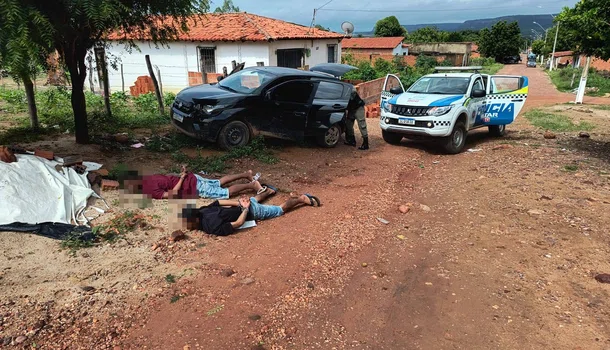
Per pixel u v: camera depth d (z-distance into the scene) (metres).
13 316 3.47
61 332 3.35
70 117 10.73
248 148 8.51
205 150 8.64
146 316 3.62
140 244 4.80
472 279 4.58
